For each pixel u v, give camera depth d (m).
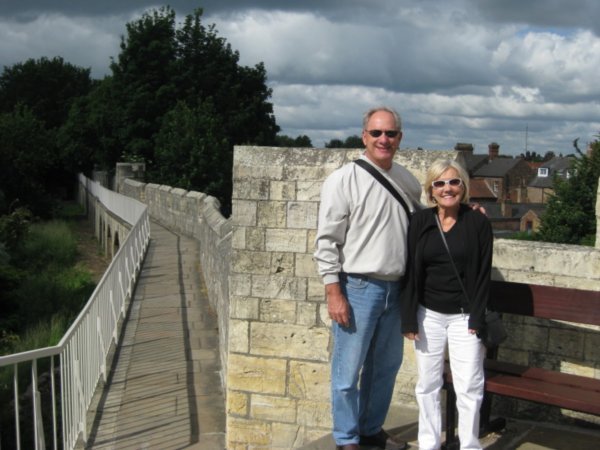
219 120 34.91
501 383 4.31
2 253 19.11
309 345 5.73
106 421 7.02
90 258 28.81
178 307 12.27
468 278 3.97
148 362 9.07
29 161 38.81
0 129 38.56
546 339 5.23
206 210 15.18
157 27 39.25
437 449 4.21
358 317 4.13
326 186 4.14
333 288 4.10
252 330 5.84
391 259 4.08
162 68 39.47
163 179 32.78
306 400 5.77
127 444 6.43
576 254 5.10
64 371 5.84
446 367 4.54
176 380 8.32
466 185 4.00
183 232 23.06
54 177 52.25
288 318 5.76
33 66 60.44
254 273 5.82
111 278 9.81
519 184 71.25
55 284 18.84
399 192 4.12
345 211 4.07
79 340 6.68
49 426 8.55
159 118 38.44
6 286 16.00
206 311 11.99
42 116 59.06
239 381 5.91
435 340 4.09
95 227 36.34
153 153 38.38
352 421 4.32
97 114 40.97
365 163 4.12
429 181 4.02
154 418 7.08
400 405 5.48
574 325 5.13
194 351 9.58
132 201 23.84
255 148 5.77
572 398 4.05
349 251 4.11
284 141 51.53
